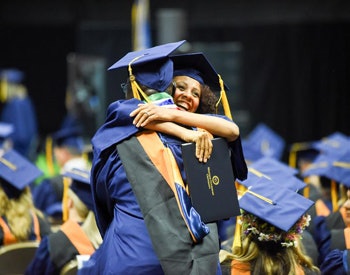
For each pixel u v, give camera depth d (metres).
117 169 4.85
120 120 4.88
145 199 4.70
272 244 5.69
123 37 18.86
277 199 5.88
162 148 4.78
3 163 8.07
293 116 20.53
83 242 6.89
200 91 5.20
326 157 10.14
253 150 10.96
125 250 4.73
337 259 6.25
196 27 20.16
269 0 20.33
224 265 5.71
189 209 4.70
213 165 4.79
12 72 19.44
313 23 20.47
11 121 19.22
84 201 7.41
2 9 21.08
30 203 8.04
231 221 7.82
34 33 22.12
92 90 17.56
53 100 22.64
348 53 20.47
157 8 19.91
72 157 13.22
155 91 4.95
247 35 20.33
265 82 20.45
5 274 7.14
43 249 6.86
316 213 8.02
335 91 20.56
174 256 4.60
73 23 20.94
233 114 18.27
